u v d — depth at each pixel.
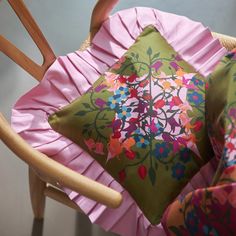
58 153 0.88
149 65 0.94
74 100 0.92
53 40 1.58
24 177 1.36
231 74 0.78
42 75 0.98
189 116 0.89
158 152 0.86
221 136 0.74
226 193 0.65
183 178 0.85
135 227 0.85
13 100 1.46
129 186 0.86
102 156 0.88
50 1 1.65
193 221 0.71
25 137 0.88
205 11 1.66
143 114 0.89
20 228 1.27
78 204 0.86
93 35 1.04
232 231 0.65
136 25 1.01
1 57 1.53
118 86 0.92
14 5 0.90
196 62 0.97
